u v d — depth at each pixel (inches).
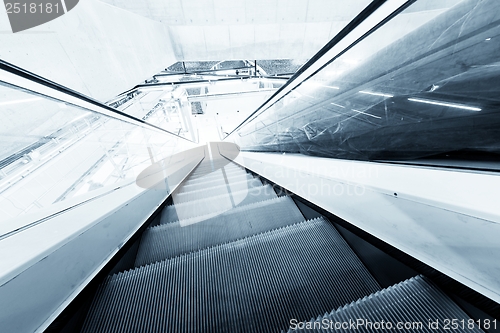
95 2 150.8
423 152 56.7
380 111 95.6
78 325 38.8
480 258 27.0
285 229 61.7
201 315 40.4
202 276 47.8
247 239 58.5
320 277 46.8
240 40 248.4
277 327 38.4
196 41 245.6
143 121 130.5
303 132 168.2
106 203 64.7
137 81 196.9
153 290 45.3
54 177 163.9
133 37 187.9
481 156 44.4
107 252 52.9
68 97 63.7
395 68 110.9
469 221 27.7
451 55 88.1
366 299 34.2
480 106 60.1
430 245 33.2
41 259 35.1
